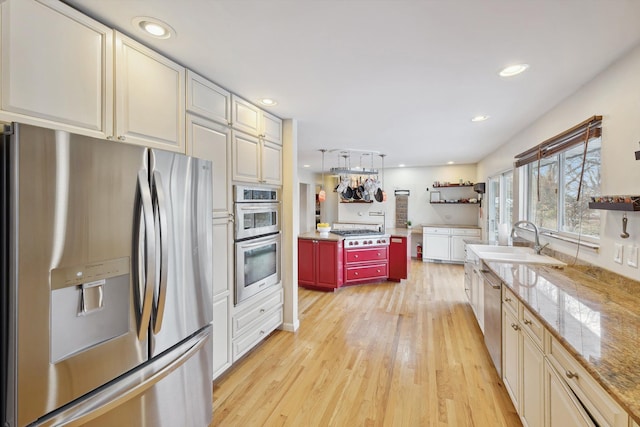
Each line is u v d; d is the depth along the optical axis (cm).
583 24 138
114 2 123
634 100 159
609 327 122
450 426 173
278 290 294
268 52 167
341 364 241
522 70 188
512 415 182
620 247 172
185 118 181
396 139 397
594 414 94
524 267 235
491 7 127
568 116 233
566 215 252
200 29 144
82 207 105
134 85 148
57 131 98
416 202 700
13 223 88
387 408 189
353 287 469
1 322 91
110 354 115
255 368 236
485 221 549
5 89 100
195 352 153
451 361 245
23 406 91
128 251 121
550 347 131
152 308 131
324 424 176
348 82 208
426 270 580
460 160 591
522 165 339
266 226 271
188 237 153
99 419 111
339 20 137
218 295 209
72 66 121
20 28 104
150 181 130
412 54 170
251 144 248
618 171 172
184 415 150
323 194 554
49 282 96
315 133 364
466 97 236
